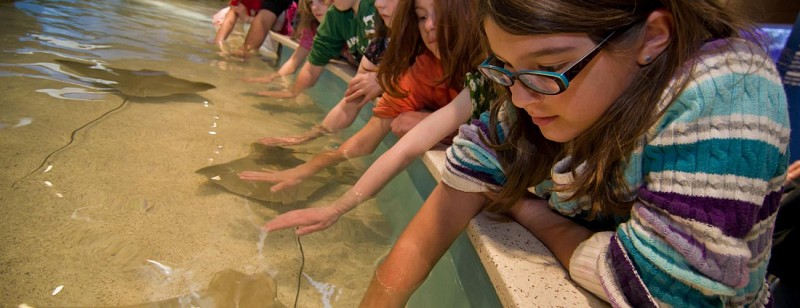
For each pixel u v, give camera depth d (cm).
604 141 72
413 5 148
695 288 64
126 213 108
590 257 75
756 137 60
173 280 89
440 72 165
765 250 71
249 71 307
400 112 170
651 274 64
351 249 114
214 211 117
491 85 120
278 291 93
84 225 100
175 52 312
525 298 71
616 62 66
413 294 100
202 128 174
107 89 192
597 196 80
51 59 213
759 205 61
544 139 92
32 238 93
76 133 145
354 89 192
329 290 97
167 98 201
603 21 62
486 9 69
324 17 255
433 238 97
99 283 84
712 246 60
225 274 90
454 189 100
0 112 145
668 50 65
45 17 313
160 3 607
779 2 200
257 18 387
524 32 63
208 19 566
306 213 121
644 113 67
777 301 113
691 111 62
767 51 72
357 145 169
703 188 60
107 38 298
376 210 136
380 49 204
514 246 89
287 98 247
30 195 106
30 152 126
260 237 111
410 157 133
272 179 138
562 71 66
